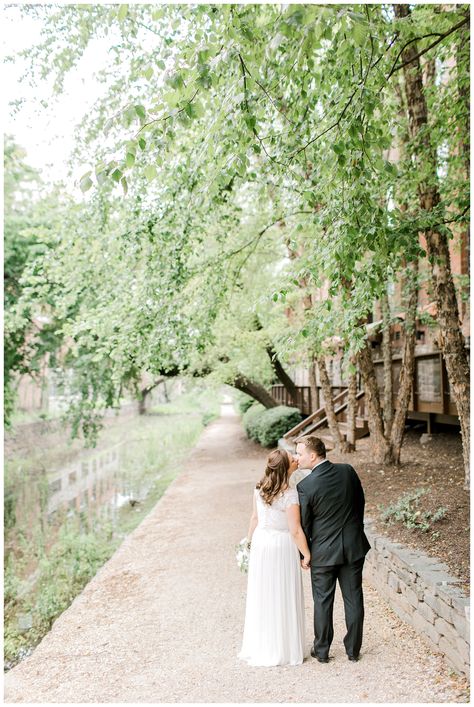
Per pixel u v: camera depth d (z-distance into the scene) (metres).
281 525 4.39
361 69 3.86
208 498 11.64
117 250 7.73
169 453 22.31
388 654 4.21
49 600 7.37
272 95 4.44
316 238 5.15
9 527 11.70
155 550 8.00
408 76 5.93
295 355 12.58
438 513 5.56
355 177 4.05
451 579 4.23
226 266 8.07
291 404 21.05
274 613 4.27
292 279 4.99
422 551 4.96
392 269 5.43
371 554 5.80
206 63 3.30
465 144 6.96
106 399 14.93
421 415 11.20
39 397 28.06
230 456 18.89
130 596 6.14
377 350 15.02
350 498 4.19
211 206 6.69
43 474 18.53
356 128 3.66
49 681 4.23
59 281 9.33
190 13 4.36
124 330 7.24
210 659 4.43
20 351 15.84
